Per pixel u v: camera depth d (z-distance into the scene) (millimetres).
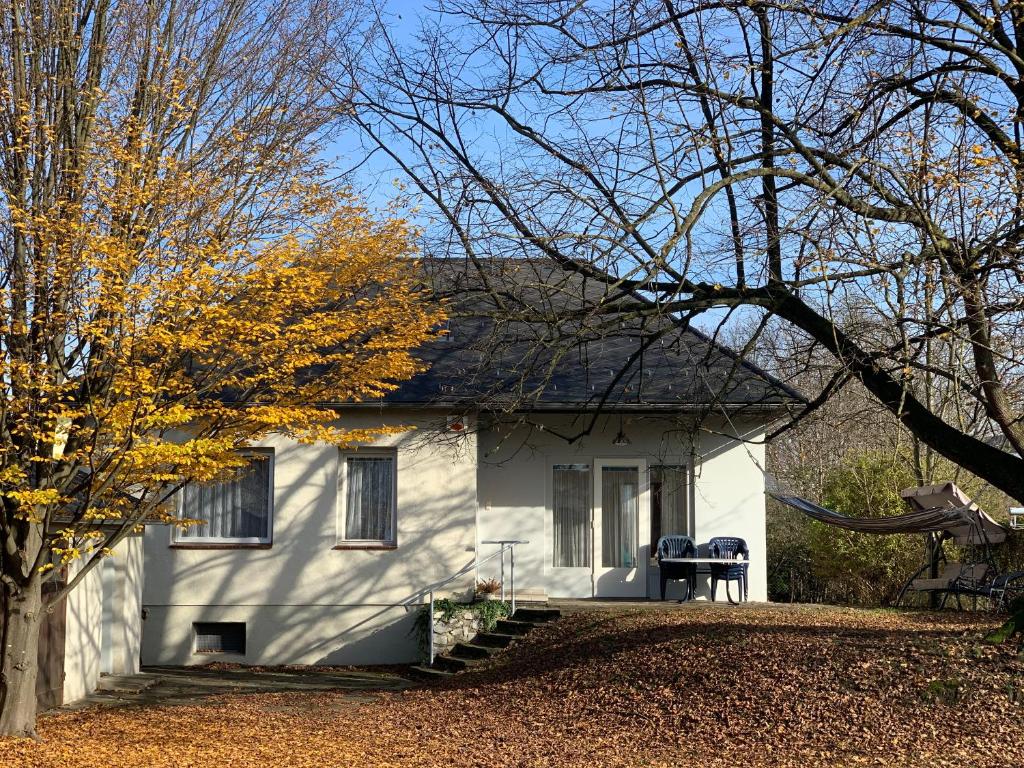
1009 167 10844
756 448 20188
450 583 19312
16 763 9945
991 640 11914
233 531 19578
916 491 18844
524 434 20484
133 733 12070
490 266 13461
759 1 11555
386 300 12344
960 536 19469
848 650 12469
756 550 20109
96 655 16156
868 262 10836
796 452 34281
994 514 23797
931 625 14336
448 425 18938
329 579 19266
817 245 10828
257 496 19672
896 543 21547
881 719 10828
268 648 19172
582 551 20484
